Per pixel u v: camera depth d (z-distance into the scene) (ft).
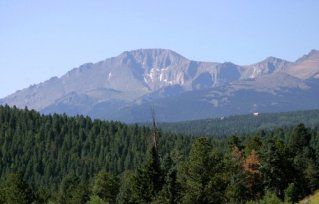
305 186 454.81
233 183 350.02
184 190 316.81
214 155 337.93
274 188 400.88
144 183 306.76
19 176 428.56
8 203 417.08
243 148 453.17
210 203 322.75
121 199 378.53
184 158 416.26
